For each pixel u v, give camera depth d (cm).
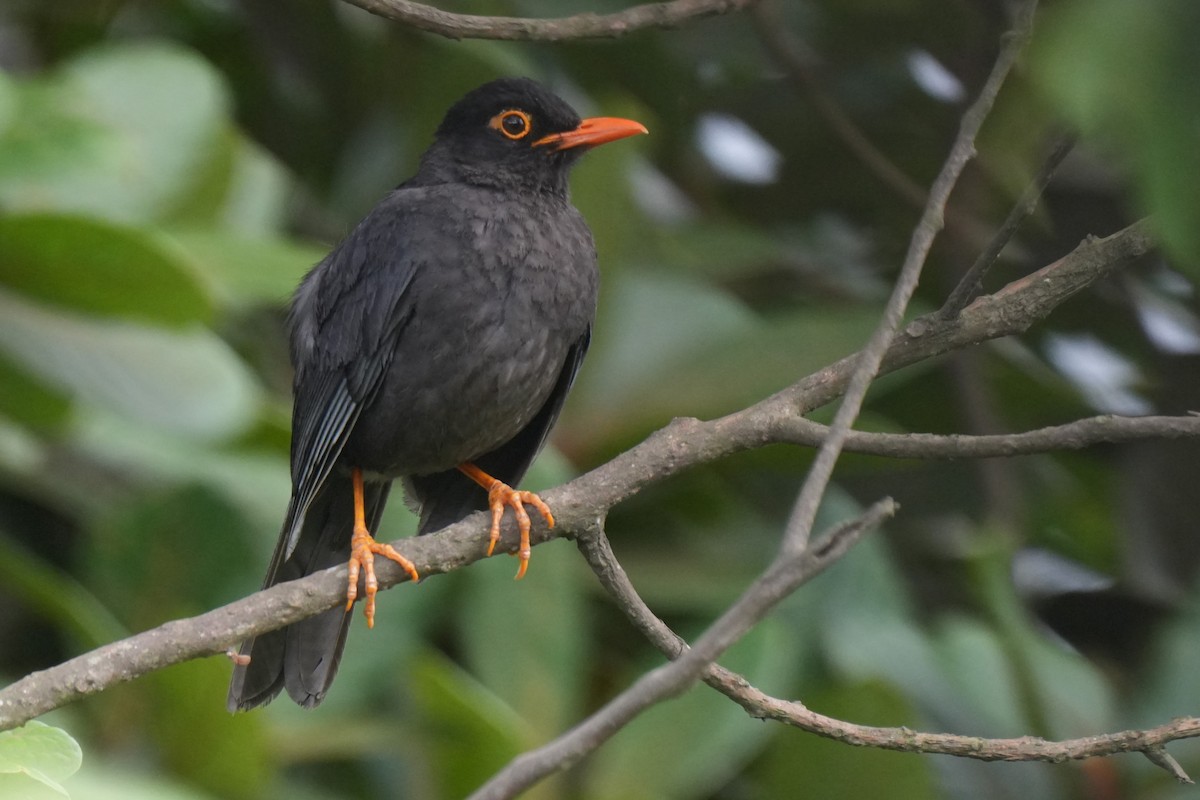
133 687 926
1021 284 749
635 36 1323
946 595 1268
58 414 1075
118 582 1015
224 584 1020
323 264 1020
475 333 940
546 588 1027
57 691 666
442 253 946
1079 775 1025
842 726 692
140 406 1009
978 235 1270
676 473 772
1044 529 1330
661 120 1385
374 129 1357
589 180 1177
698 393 1147
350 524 1003
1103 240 745
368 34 1360
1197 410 1252
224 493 1038
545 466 1066
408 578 805
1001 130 1159
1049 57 344
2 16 1364
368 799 1030
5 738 571
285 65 1364
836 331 1166
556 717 1003
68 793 580
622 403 1150
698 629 1111
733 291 1365
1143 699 1040
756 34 1338
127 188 1134
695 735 1004
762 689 995
